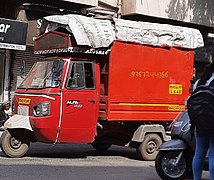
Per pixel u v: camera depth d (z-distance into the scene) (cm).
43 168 859
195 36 1076
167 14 1831
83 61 951
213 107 602
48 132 913
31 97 940
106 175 818
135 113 992
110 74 957
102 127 1002
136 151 1120
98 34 941
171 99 1041
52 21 972
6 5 1662
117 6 1786
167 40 1030
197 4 1930
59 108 916
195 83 658
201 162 627
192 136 682
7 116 1335
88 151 1146
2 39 1584
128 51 979
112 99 961
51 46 988
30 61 1744
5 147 949
